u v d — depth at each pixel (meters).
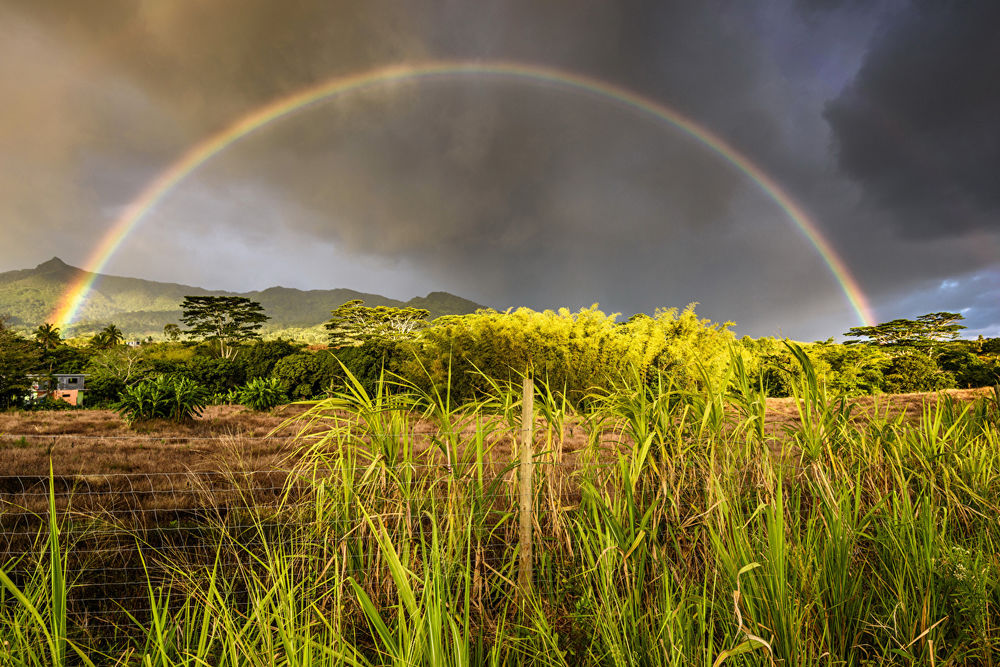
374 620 1.62
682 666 1.75
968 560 2.05
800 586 1.99
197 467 4.57
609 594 2.01
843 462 2.96
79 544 2.93
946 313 55.03
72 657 2.03
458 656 1.60
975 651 1.87
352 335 56.00
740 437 2.93
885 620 1.99
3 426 9.45
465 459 2.72
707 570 2.10
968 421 3.82
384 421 2.88
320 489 2.60
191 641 2.01
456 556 2.17
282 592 1.84
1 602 1.89
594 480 2.79
